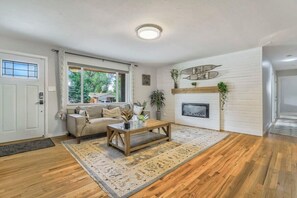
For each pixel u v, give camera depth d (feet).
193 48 13.03
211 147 10.05
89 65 14.82
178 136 12.60
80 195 5.33
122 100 18.02
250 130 13.41
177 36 10.41
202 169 7.15
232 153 9.04
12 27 9.14
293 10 7.22
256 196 5.27
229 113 14.60
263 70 13.47
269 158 8.30
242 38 10.81
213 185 5.92
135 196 5.31
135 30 9.52
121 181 6.17
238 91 14.08
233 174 6.70
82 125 11.00
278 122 19.43
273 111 20.52
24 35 10.32
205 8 7.11
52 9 7.25
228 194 5.39
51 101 12.64
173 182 6.13
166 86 20.35
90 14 7.69
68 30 9.55
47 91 12.42
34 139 11.71
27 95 11.66
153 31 8.91
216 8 7.11
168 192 5.51
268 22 8.44
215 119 15.12
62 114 12.82
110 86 16.89
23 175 6.61
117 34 10.12
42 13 7.60
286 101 26.96
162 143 10.76
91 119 12.59
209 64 15.94
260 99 12.94
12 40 10.91
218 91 14.83
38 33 9.98
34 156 8.59
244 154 8.87
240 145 10.45
